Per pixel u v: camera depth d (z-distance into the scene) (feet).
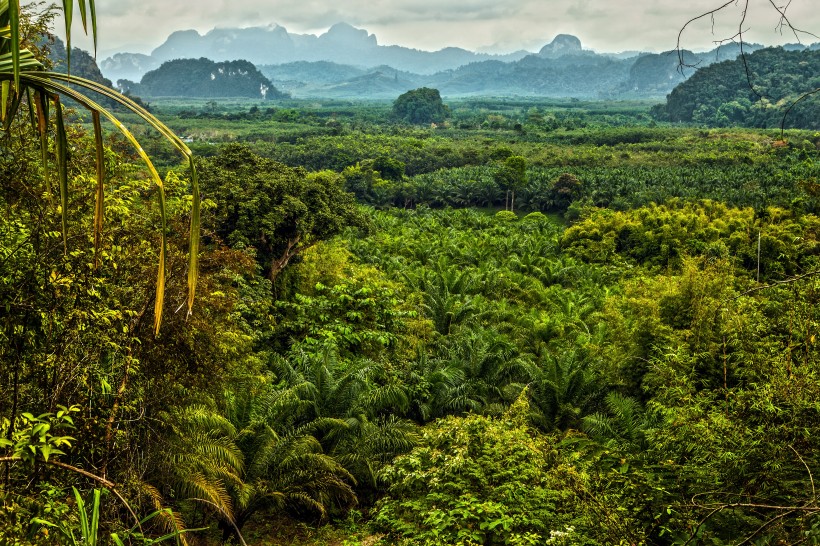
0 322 15.88
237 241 62.34
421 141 356.18
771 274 92.73
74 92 7.73
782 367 25.00
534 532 26.48
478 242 145.28
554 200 228.84
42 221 17.03
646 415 45.01
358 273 83.20
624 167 265.95
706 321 41.50
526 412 39.83
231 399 38.86
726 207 162.50
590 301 96.89
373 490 44.04
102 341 18.89
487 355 61.57
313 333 62.75
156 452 25.80
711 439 23.99
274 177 70.18
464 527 27.27
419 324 74.08
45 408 16.80
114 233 22.25
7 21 7.92
